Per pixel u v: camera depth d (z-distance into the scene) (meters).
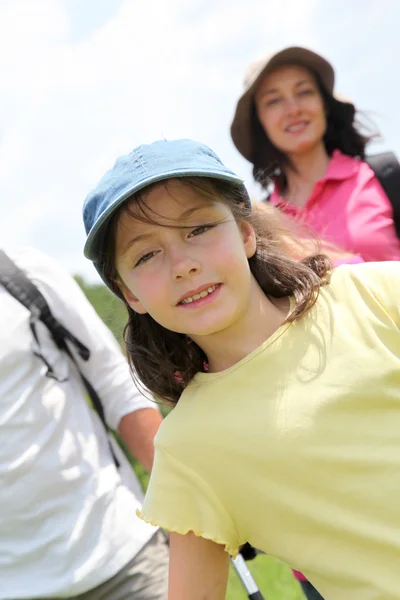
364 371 1.80
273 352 1.88
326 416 1.79
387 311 1.87
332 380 1.81
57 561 2.45
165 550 2.60
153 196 1.84
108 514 2.51
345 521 1.75
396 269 1.93
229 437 1.83
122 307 2.49
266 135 3.72
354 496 1.76
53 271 2.67
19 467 2.42
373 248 3.22
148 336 2.09
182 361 2.06
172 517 1.87
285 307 1.99
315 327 1.89
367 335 1.85
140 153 1.89
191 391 1.98
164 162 1.86
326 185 3.42
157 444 1.93
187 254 1.83
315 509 1.78
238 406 1.86
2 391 2.44
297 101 3.53
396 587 1.70
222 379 1.91
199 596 1.88
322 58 3.53
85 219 1.94
